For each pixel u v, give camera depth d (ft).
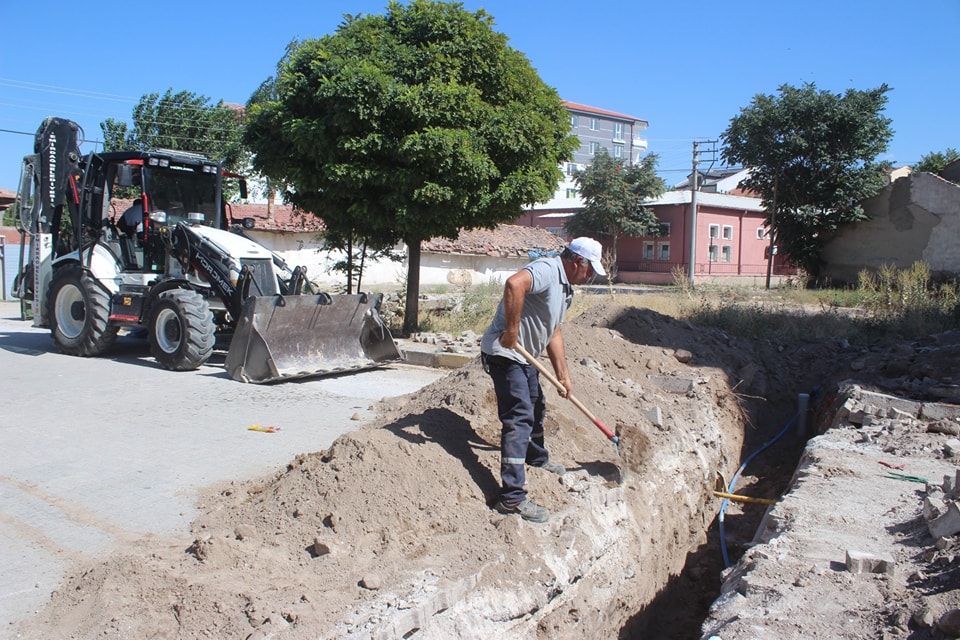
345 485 14.23
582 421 19.39
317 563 12.57
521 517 14.40
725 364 31.30
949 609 11.15
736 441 26.58
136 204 38.99
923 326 40.78
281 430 23.20
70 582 12.60
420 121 37.63
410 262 43.86
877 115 101.35
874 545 14.30
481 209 39.70
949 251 93.50
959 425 22.13
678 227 132.67
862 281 61.31
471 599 12.09
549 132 41.57
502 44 41.14
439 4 40.60
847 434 22.33
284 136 39.01
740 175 189.47
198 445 21.39
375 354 34.76
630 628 15.96
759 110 104.99
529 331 15.05
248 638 10.43
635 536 16.58
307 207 41.68
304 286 36.01
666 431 21.11
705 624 12.45
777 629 11.49
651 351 29.01
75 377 30.94
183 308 31.96
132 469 19.12
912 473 18.52
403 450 15.16
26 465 19.25
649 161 136.98
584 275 15.46
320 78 37.47
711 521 21.97
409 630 11.03
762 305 48.60
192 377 31.27
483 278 100.78
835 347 36.60
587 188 135.44
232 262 33.42
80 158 39.09
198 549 12.62
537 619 13.02
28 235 42.86
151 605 11.28
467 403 18.24
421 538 13.46
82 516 15.97
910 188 96.63
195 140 88.02
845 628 11.37
